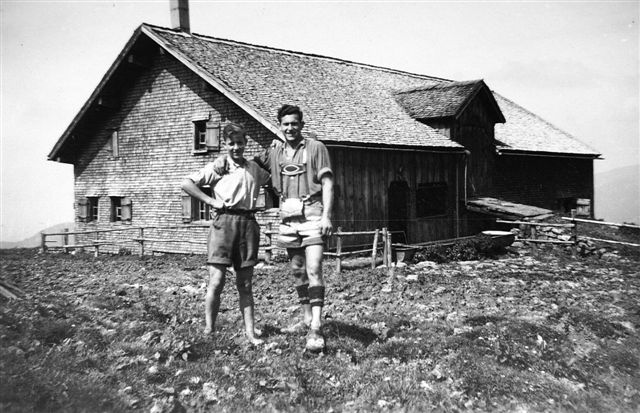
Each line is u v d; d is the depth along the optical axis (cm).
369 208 1762
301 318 707
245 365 503
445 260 1527
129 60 1925
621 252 1731
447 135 2134
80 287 973
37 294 785
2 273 1185
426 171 2003
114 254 2022
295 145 564
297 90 1905
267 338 585
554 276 1242
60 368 450
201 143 1898
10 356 453
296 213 555
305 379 478
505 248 1800
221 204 557
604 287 1109
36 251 2031
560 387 530
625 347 675
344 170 1684
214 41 2072
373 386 479
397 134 1881
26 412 381
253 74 1875
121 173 2102
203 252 1886
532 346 626
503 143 2478
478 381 509
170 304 782
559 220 1970
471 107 2231
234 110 1766
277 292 969
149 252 2028
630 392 551
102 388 428
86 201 2214
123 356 498
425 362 544
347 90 2181
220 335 573
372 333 640
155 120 1997
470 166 2230
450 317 765
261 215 1683
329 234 541
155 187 2005
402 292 980
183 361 503
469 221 2197
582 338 693
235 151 551
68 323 564
